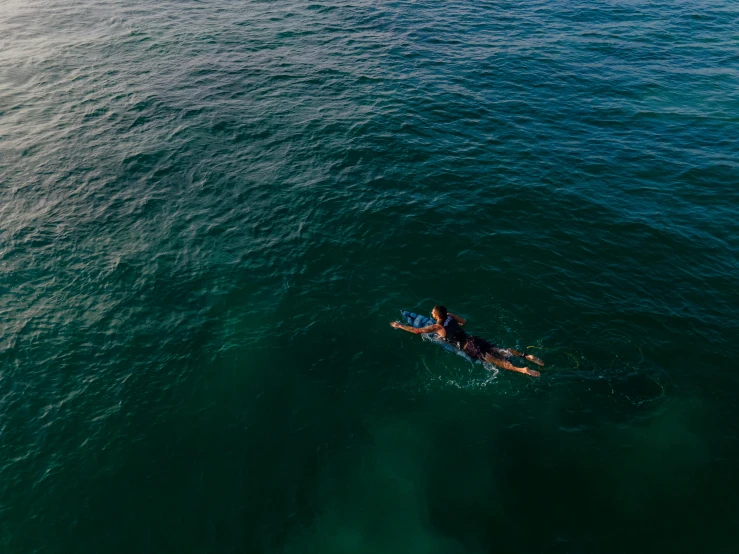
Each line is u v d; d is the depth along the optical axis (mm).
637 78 23500
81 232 14648
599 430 9336
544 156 18031
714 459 8758
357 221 15000
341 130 19594
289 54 26125
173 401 10086
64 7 32969
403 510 8273
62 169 17375
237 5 33438
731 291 12320
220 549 7844
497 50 26625
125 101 21438
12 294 12523
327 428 9555
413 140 18984
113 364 10836
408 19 31047
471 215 15195
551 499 8344
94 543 7914
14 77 23453
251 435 9453
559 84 23094
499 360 10438
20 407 9914
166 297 12547
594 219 14977
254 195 16188
